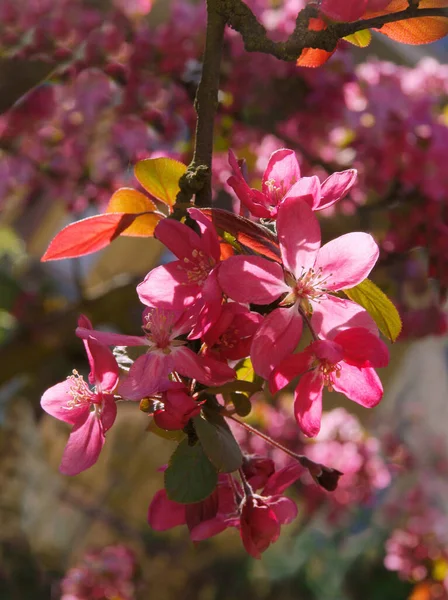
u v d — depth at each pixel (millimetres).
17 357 978
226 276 364
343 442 1233
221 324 361
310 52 407
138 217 406
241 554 1957
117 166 897
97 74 843
